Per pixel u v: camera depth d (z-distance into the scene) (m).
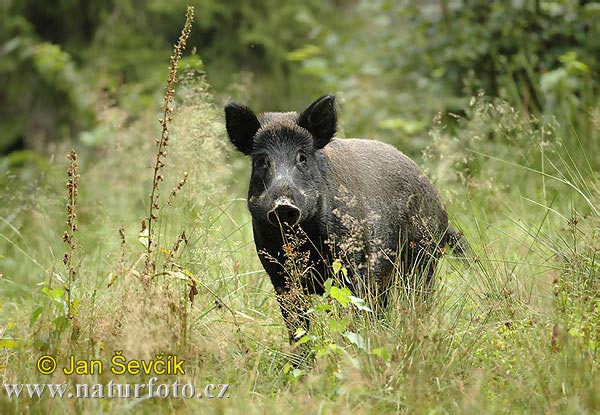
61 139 24.17
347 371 8.39
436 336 8.74
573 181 12.11
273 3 25.50
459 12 19.58
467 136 14.97
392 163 11.29
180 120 12.73
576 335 8.78
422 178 11.56
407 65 19.89
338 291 9.11
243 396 8.34
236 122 10.35
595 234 10.61
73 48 25.31
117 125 16.41
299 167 9.91
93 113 22.64
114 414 7.98
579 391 8.02
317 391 8.57
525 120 13.90
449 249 11.68
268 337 10.30
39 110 25.58
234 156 17.22
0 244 14.98
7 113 25.88
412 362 8.52
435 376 8.46
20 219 15.05
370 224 10.49
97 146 22.52
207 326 9.70
